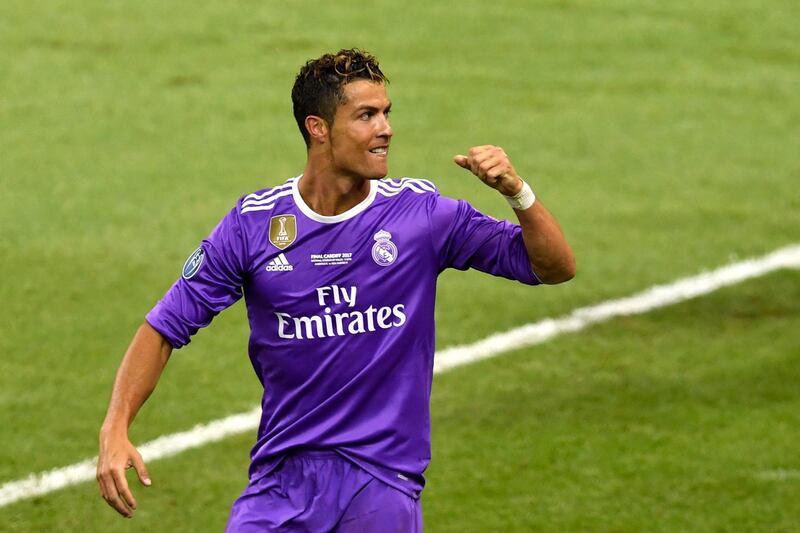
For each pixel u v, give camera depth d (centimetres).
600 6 5334
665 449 2323
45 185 3709
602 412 2477
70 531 2100
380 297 1481
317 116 1454
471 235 1505
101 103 4372
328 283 1477
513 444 2358
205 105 4356
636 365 2683
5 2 5278
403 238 1483
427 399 1520
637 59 4841
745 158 3997
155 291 3073
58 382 2636
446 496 2184
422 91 4503
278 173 3838
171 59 4750
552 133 4178
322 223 1476
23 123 4203
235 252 1490
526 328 2877
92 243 3331
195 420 2473
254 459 1538
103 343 2817
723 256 3278
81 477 2267
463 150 4025
